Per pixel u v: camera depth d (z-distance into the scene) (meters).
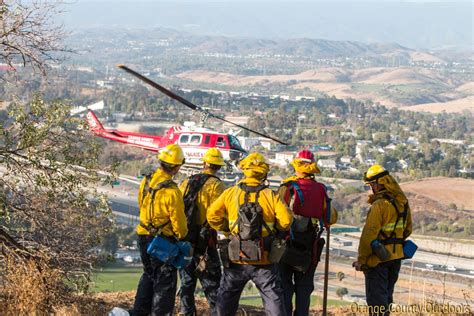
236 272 6.04
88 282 10.26
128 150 105.62
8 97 11.12
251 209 5.87
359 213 88.25
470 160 160.12
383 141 193.00
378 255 6.81
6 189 10.60
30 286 8.20
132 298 10.27
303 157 6.68
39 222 10.59
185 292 7.38
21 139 10.41
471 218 95.88
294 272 6.70
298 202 6.52
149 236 6.62
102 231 11.02
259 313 8.52
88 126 10.98
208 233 6.99
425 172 139.88
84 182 10.73
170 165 6.54
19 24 10.62
